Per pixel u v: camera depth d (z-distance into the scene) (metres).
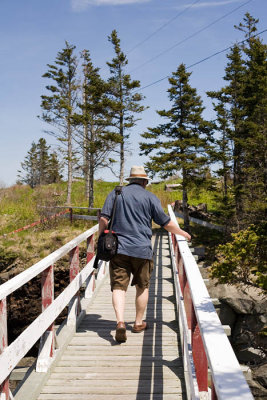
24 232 21.30
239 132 23.00
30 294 15.26
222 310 12.83
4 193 34.00
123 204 4.73
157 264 10.83
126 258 4.71
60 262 15.71
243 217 19.59
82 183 43.16
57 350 4.50
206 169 22.20
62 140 33.12
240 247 7.30
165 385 3.94
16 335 15.49
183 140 21.77
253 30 29.16
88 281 7.06
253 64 24.23
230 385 1.43
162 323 5.74
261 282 6.86
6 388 3.09
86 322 5.86
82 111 31.81
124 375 4.16
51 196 26.41
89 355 4.64
